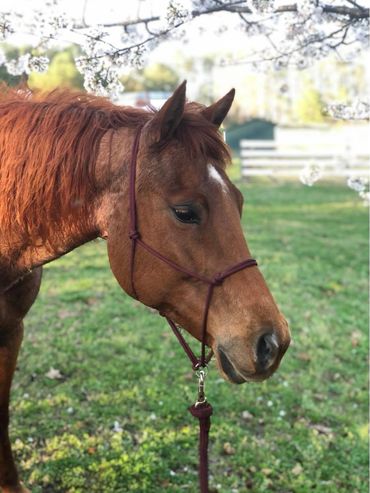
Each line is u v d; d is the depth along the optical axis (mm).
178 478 2988
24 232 1890
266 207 12398
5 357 2406
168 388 3910
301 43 2863
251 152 18828
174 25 2344
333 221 10820
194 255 1676
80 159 1781
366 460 3264
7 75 2852
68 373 4086
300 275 6840
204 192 1662
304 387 4102
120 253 1769
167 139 1695
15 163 1817
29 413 3520
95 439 3279
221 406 3717
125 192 1740
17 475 2742
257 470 3111
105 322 5039
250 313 1621
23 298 2262
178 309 1761
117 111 1847
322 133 24281
